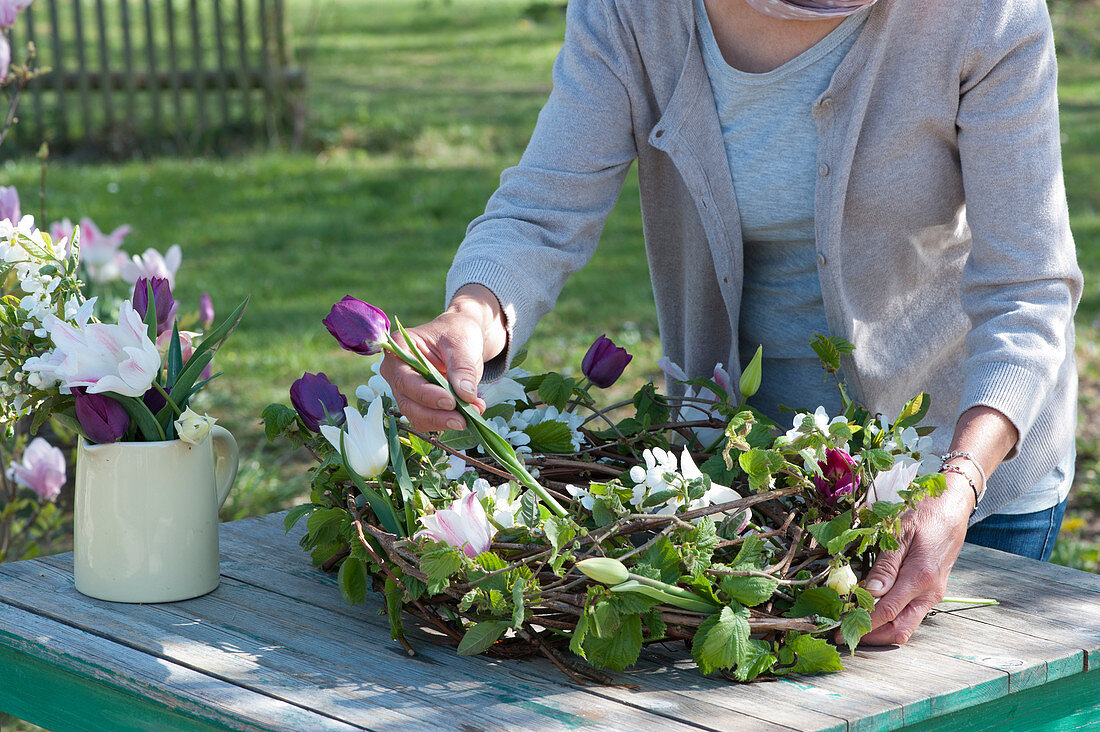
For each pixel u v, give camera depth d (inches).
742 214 60.6
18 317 49.4
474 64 484.4
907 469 44.7
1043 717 46.2
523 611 40.5
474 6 665.0
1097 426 157.6
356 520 45.5
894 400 62.0
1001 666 44.4
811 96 56.6
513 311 52.6
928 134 56.0
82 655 44.9
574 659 44.7
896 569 45.3
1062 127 343.3
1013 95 52.9
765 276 63.7
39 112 320.5
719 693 42.0
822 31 55.2
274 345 186.1
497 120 367.9
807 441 45.1
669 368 59.6
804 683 42.8
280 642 46.5
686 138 59.2
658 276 66.9
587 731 39.0
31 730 88.3
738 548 45.5
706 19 57.7
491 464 50.7
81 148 328.8
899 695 41.8
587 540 42.6
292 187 295.7
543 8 629.0
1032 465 60.5
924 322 62.0
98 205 269.7
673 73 59.2
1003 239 53.5
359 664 44.5
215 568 52.1
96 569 50.4
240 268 229.3
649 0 58.3
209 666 44.1
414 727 39.3
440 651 45.9
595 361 55.8
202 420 49.8
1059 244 53.1
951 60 53.7
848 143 55.5
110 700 45.2
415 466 48.9
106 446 49.3
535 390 57.0
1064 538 123.0
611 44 59.4
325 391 49.8
